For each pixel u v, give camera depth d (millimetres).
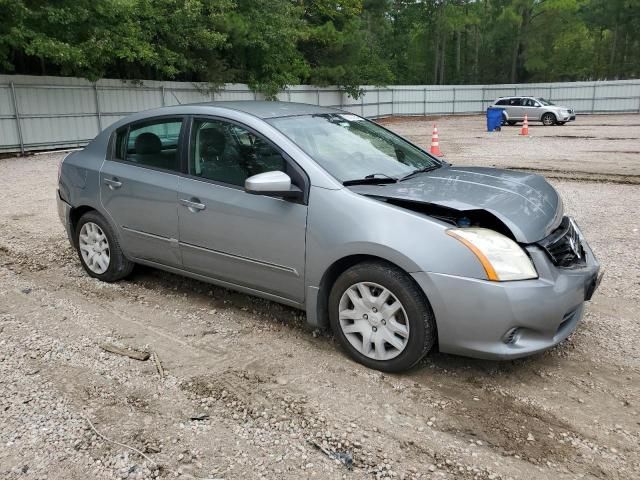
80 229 5320
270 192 3734
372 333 3637
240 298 4879
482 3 59188
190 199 4359
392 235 3447
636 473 2719
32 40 16859
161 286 5184
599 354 3889
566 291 3408
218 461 2797
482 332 3305
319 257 3734
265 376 3592
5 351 3906
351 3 36531
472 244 3307
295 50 31484
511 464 2777
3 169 14305
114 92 20844
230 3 24766
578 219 7910
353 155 4188
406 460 2805
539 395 3391
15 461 2783
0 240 6844
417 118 40812
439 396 3375
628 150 16672
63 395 3371
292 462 2791
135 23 20188
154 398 3342
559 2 49531
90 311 4621
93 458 2811
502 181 4105
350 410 3223
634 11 52875
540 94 43375
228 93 26141
